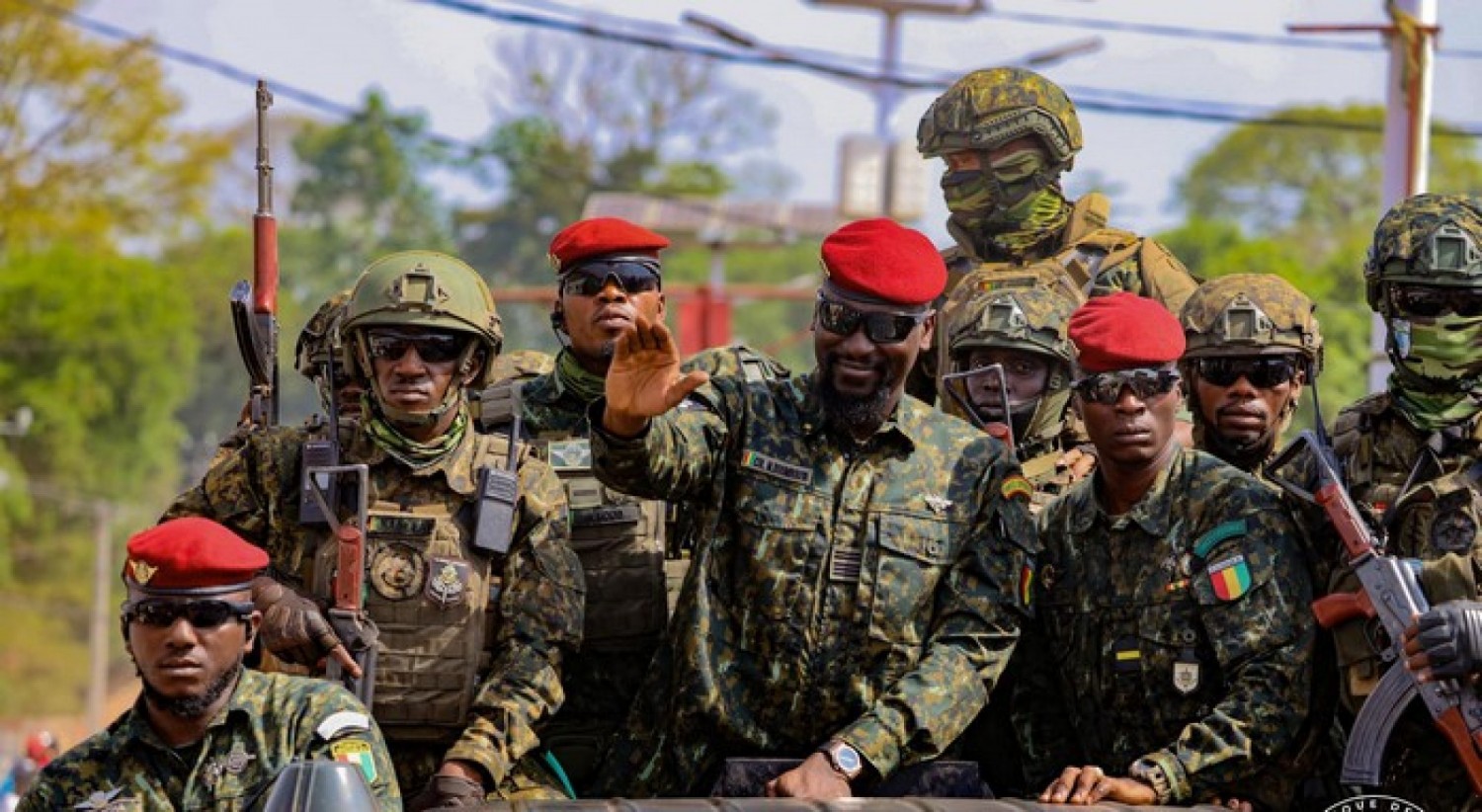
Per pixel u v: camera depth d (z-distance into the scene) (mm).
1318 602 7184
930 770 7059
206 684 6871
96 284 52406
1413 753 7285
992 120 9219
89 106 52125
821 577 7168
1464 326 7402
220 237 58438
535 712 7168
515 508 7320
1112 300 7406
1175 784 6938
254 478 7375
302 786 5836
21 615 50719
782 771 7055
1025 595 7305
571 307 8094
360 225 60750
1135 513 7359
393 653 7191
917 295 7094
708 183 60312
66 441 51625
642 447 6766
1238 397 8070
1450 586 7082
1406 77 13578
